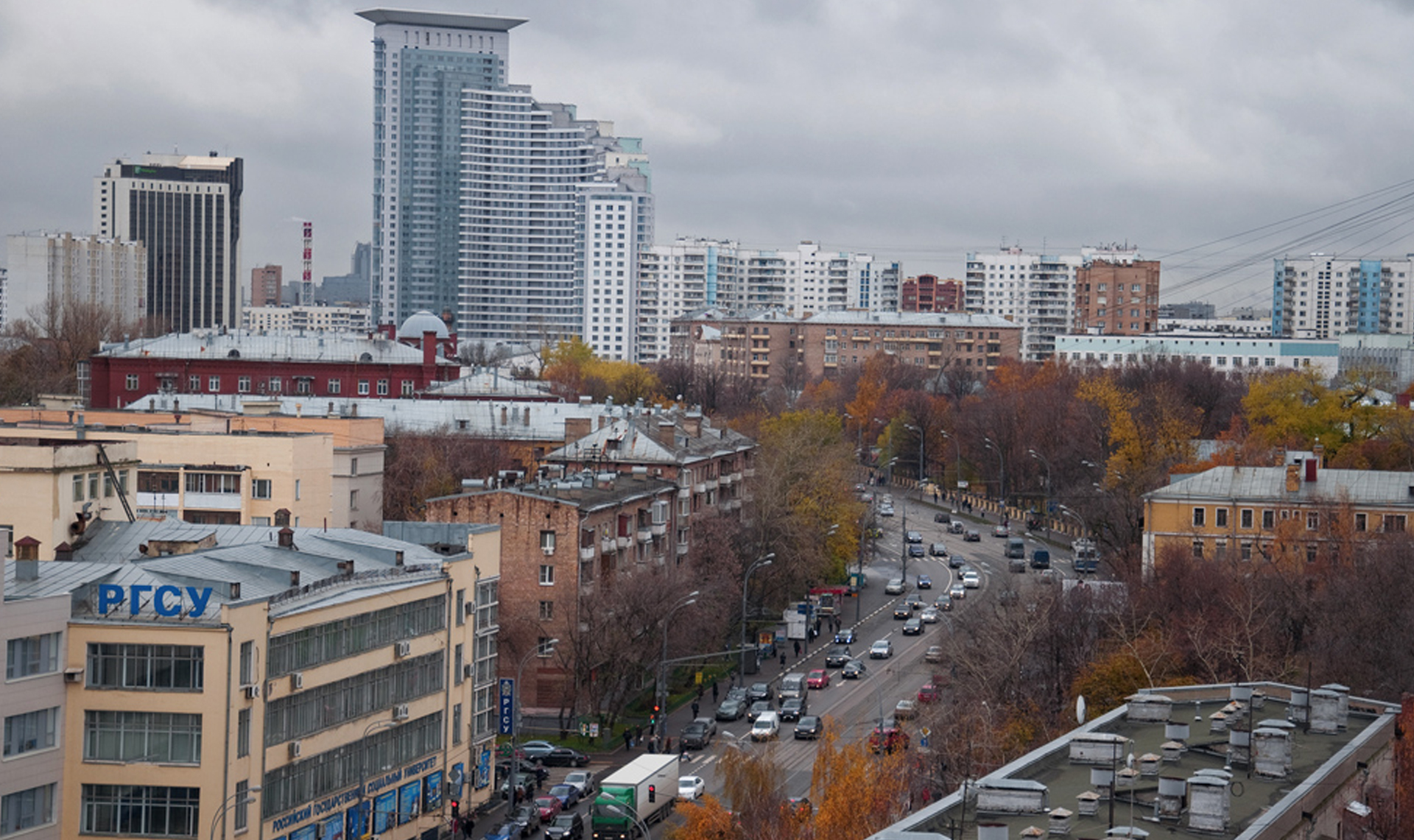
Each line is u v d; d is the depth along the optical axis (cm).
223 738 8381
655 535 15850
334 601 9450
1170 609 12962
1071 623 12475
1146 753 5669
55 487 10531
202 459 14125
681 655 13762
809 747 12262
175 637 8394
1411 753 5666
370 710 9862
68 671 8362
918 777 9275
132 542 10450
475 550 11588
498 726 11869
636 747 12800
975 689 11581
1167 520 16925
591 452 17462
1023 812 4819
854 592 19688
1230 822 4812
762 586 17312
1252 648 11494
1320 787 4875
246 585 9106
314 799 9256
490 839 9775
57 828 8319
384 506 17138
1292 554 15088
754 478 19462
